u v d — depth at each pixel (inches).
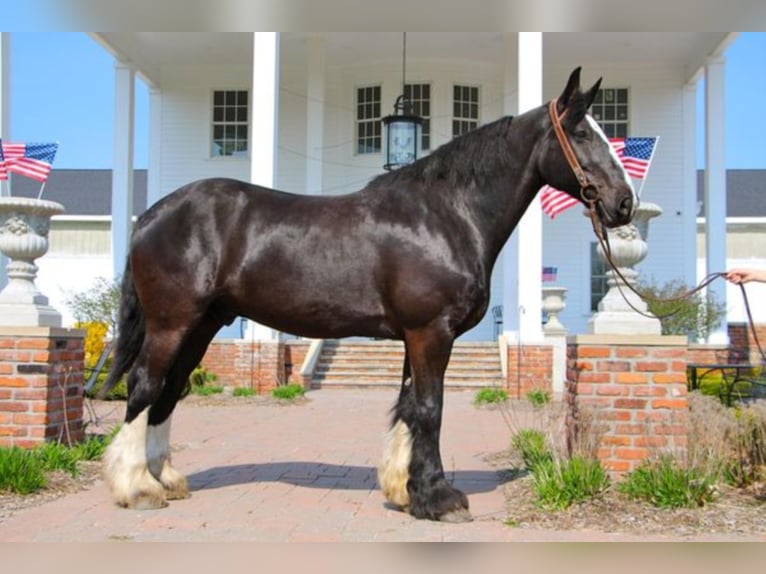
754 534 183.5
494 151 198.2
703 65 702.5
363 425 394.9
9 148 442.6
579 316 768.9
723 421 232.1
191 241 198.8
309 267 195.8
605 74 782.5
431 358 191.8
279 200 203.9
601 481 209.3
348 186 778.8
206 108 787.4
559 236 772.6
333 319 197.6
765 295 853.2
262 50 561.9
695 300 628.1
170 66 784.9
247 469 266.8
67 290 863.7
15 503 207.9
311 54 698.2
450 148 200.4
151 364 200.8
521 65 549.6
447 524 190.4
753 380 356.2
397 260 191.9
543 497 206.1
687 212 769.6
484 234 197.5
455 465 279.6
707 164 665.6
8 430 261.9
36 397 262.4
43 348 263.1
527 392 523.5
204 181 206.2
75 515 196.2
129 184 697.6
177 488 216.2
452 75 767.7
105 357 272.5
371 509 206.2
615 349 232.4
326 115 784.9
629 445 230.5
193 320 200.1
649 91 779.4
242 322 629.0
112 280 722.8
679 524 190.2
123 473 202.5
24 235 276.8
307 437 350.3
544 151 196.1
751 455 229.3
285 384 594.6
